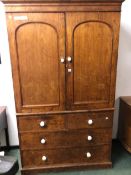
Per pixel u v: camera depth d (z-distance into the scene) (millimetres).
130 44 2469
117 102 2670
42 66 1887
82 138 2145
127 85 2625
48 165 2201
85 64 1913
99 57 1906
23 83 1921
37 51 1842
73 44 1842
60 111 2018
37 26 1774
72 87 1966
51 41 1821
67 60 1878
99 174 2184
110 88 2010
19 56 1843
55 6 1721
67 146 2154
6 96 2488
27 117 2006
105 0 1726
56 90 1965
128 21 2387
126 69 2557
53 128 2072
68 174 2178
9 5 1695
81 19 1778
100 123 2109
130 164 2352
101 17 1789
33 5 1705
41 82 1932
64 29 1791
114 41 1868
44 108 2004
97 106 2051
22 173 2172
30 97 1966
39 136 2086
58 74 1918
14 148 2678
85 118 2074
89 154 2193
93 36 1840
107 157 2252
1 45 2314
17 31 1774
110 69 1951
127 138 2490
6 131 2559
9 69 2393
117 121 2738
